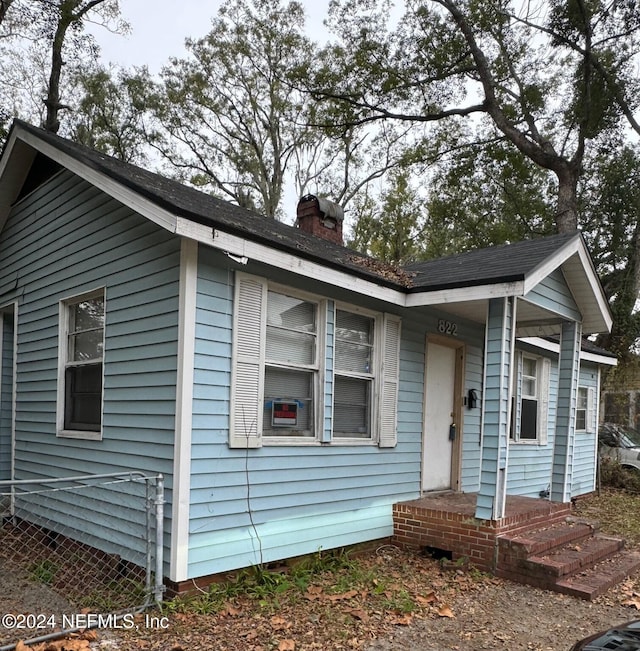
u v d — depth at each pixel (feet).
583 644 9.19
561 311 22.89
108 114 81.76
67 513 19.11
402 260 98.02
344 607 14.64
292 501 17.52
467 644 12.85
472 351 26.50
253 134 91.56
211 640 12.28
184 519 14.33
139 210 14.87
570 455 23.89
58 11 54.39
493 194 76.02
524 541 18.03
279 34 86.22
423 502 21.81
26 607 14.19
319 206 31.24
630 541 24.36
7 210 25.20
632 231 65.57
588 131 59.93
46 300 21.90
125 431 16.61
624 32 56.08
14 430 23.27
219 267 15.72
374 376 21.21
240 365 16.03
